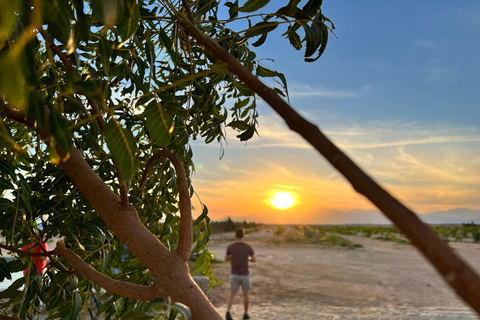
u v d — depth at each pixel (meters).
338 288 12.41
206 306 0.74
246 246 8.60
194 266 1.39
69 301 1.12
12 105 0.30
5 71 0.30
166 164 1.22
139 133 1.34
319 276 15.31
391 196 0.26
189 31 0.49
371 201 0.27
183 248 0.82
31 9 0.43
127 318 0.44
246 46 1.27
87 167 0.89
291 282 13.60
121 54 0.95
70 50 0.37
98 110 0.98
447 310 8.86
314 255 25.67
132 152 0.42
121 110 1.24
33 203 1.11
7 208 0.87
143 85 0.98
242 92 1.21
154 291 0.77
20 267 1.03
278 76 1.16
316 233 42.09
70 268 1.12
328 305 9.70
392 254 26.28
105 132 0.42
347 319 8.05
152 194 1.31
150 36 1.02
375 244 34.53
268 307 9.44
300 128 0.33
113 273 1.31
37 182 1.18
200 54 1.21
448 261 0.21
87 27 0.38
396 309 9.09
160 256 0.79
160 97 1.04
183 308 0.44
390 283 13.62
